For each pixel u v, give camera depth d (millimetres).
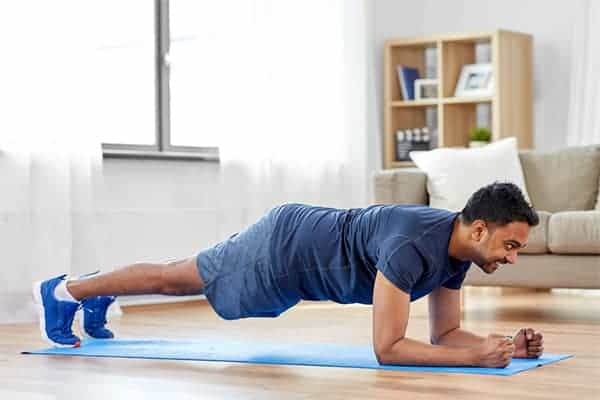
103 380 3320
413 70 7820
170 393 3062
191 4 6633
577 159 6031
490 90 7324
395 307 3316
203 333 4711
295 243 3576
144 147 6395
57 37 5641
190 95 6625
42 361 3797
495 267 3293
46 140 5566
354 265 3467
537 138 7520
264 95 6719
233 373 3436
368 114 7539
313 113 7039
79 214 5723
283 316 5531
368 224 3439
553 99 7457
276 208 3713
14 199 5441
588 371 3398
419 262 3295
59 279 4105
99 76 6168
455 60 7590
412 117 7891
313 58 7066
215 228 6633
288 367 3549
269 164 6719
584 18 7160
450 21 7898
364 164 7305
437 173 5910
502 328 4836
